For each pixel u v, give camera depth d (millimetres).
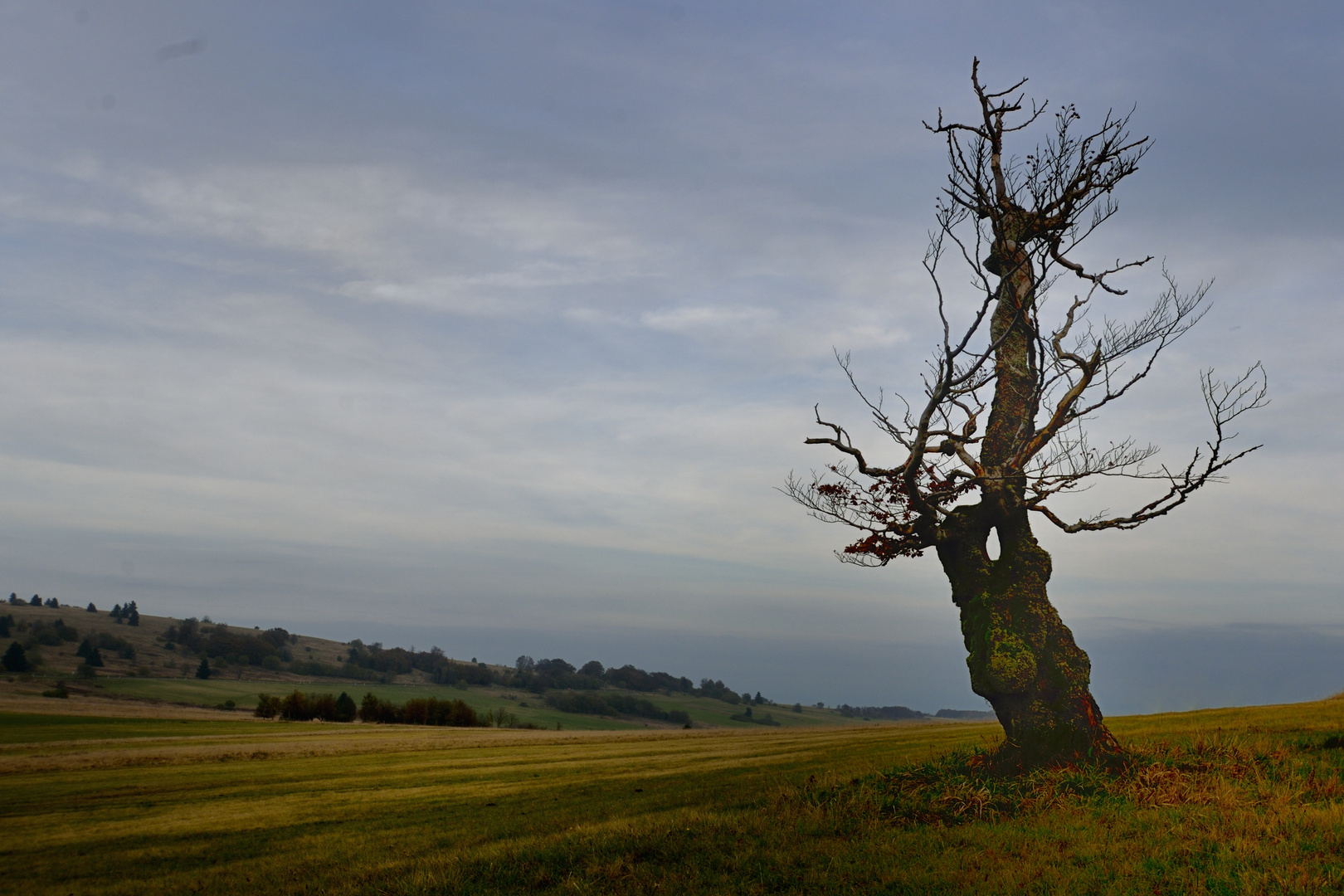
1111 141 14812
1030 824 11570
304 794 29656
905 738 41719
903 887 9406
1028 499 15492
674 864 11578
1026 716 14430
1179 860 9164
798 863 10922
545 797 24312
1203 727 25375
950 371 14227
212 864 17125
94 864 18031
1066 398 15242
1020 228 15742
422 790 29422
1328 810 10531
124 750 50000
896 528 16625
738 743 49375
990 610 15031
